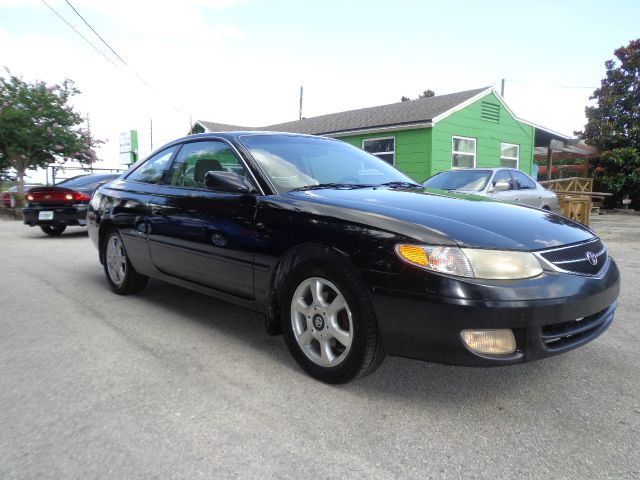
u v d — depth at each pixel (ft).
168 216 12.28
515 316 7.20
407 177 13.25
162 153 14.16
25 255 23.75
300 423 7.50
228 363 9.86
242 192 10.13
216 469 6.32
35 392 8.48
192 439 7.03
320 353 9.02
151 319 12.82
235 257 10.29
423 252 7.52
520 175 30.27
